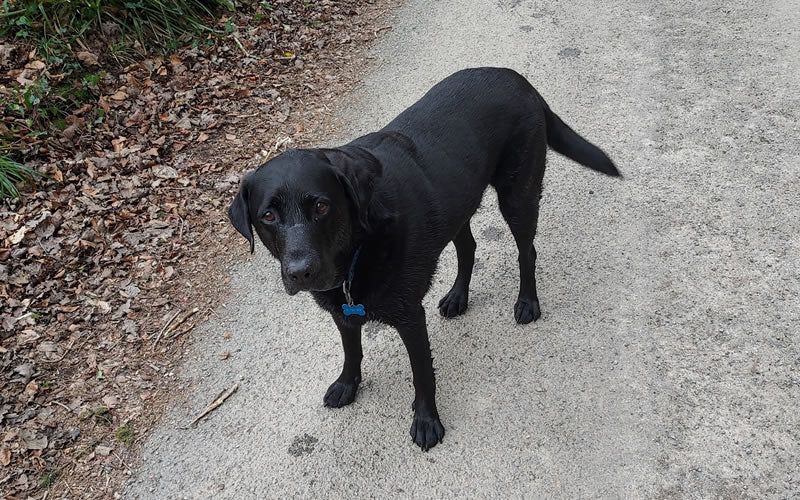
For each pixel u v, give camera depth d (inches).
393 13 112.5
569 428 50.7
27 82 85.0
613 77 88.0
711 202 67.9
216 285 68.3
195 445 53.8
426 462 50.2
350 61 101.3
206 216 75.9
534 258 58.9
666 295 59.6
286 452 52.4
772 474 45.8
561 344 57.2
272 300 65.9
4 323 62.9
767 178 69.3
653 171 72.7
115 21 95.9
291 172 40.1
